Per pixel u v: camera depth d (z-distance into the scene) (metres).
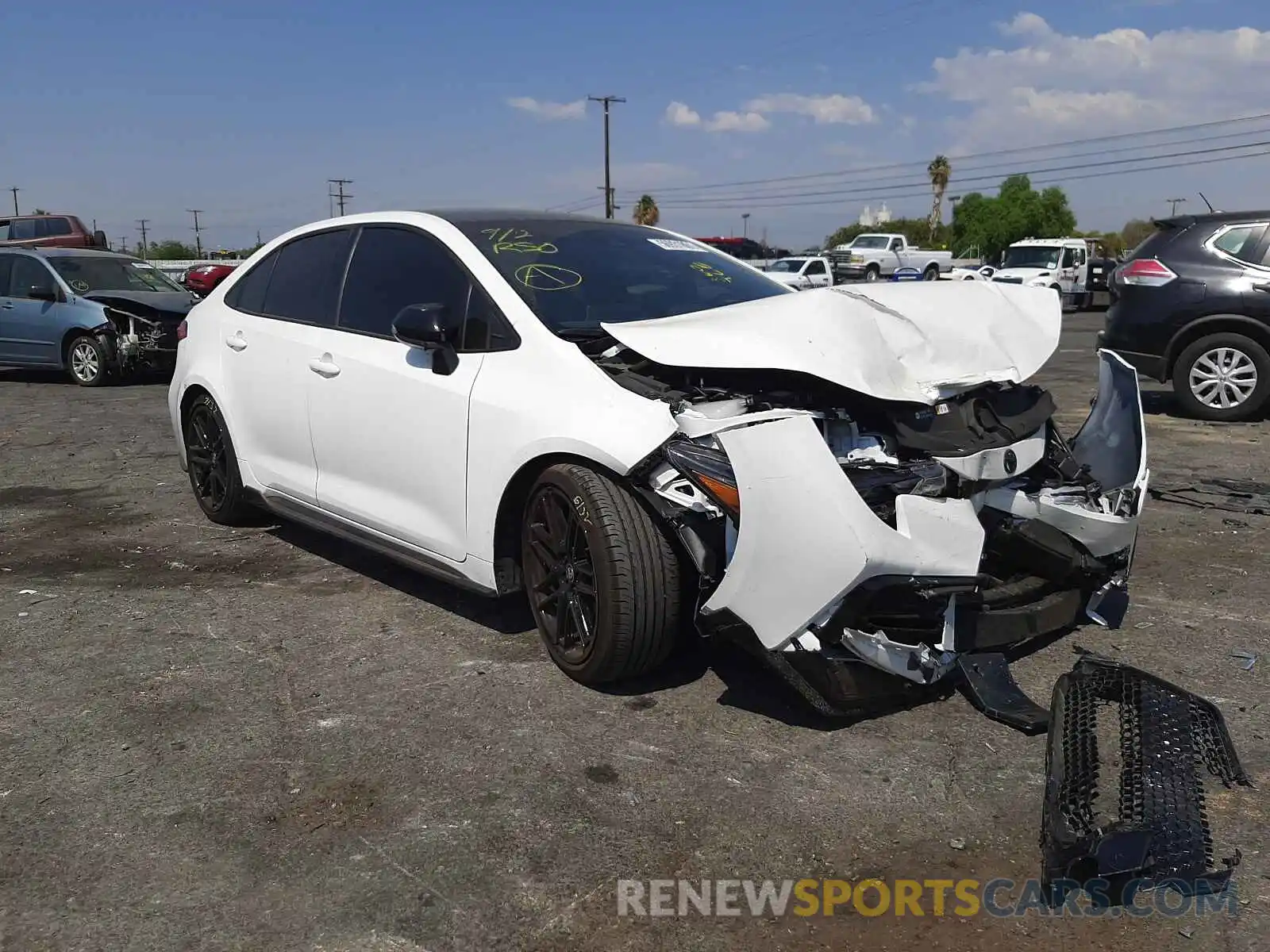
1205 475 6.63
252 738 3.17
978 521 3.11
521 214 4.43
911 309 3.49
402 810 2.77
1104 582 3.74
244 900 2.41
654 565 3.19
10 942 2.27
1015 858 2.57
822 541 2.80
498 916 2.36
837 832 2.67
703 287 4.18
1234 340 8.52
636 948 2.26
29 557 5.04
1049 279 26.02
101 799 2.84
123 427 8.88
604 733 3.17
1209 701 3.19
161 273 13.33
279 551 5.09
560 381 3.41
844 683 2.92
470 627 4.04
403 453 3.96
